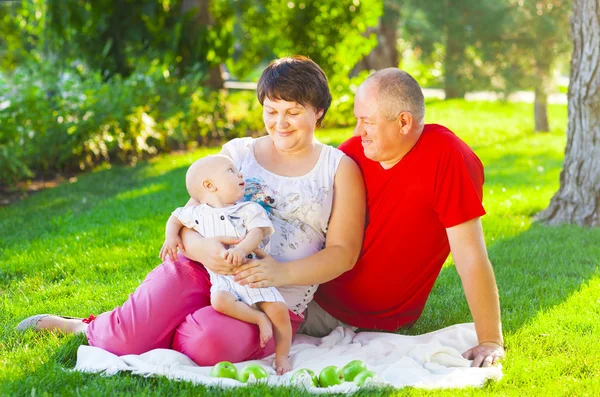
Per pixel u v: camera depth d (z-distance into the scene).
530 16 14.69
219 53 13.45
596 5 6.75
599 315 4.30
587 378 3.38
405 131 3.55
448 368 3.46
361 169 3.80
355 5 13.89
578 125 6.98
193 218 3.62
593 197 6.96
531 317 4.25
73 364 3.54
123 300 4.66
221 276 3.55
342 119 14.34
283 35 14.18
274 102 3.58
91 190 8.87
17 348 3.72
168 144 11.80
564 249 5.97
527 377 3.36
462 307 4.55
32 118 9.47
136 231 6.51
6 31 15.12
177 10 12.97
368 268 3.87
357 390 3.13
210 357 3.43
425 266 3.90
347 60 14.34
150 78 11.45
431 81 30.88
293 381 3.19
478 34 15.24
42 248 6.02
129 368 3.30
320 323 4.14
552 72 15.52
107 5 12.02
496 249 6.03
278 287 3.65
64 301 4.68
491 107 20.53
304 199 3.68
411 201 3.68
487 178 9.90
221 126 12.87
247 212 3.54
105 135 10.41
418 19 18.92
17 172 9.27
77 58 12.07
